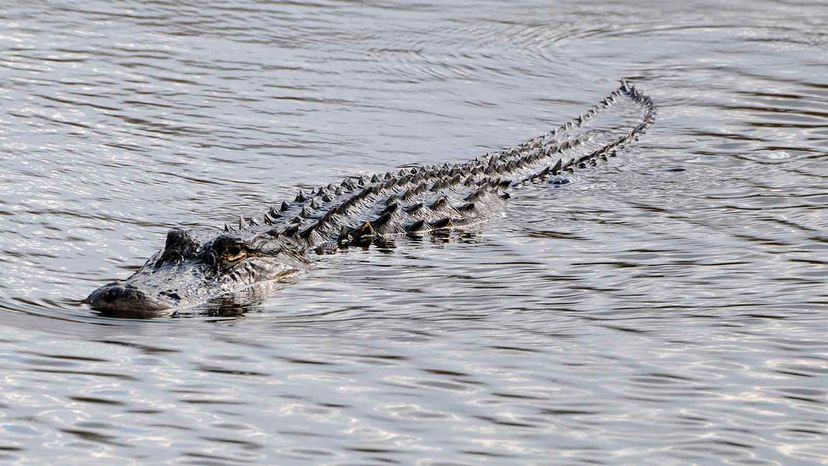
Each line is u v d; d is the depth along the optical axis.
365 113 53.88
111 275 32.59
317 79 58.94
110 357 26.16
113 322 28.83
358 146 48.78
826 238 36.50
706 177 45.28
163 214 38.62
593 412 23.41
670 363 26.00
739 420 23.03
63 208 38.12
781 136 51.72
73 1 69.88
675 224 38.78
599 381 25.02
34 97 51.47
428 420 23.00
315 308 30.70
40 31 63.00
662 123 54.41
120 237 36.00
